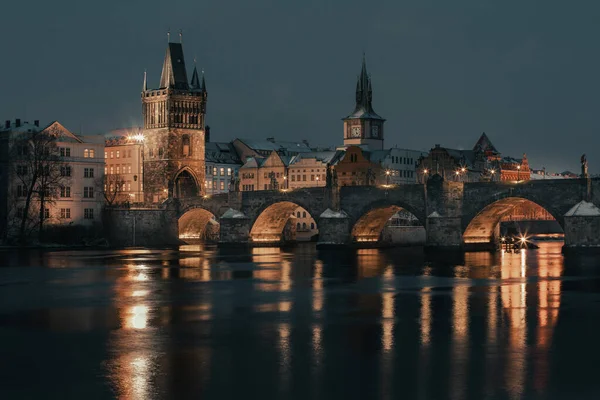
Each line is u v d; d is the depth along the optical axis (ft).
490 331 250.16
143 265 492.95
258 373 201.36
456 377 197.36
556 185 571.28
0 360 215.31
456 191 620.08
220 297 331.98
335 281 393.91
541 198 578.66
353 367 206.59
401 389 188.34
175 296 335.88
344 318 276.21
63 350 226.58
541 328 254.68
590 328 254.47
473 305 304.91
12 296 337.11
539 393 185.06
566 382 192.85
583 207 556.51
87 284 380.99
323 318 276.41
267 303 313.73
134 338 242.58
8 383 193.98
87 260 532.73
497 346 228.63
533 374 199.52
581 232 554.05
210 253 626.64
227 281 394.73
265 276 421.18
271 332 250.98
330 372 202.18
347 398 182.29
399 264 504.02
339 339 239.71
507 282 385.09
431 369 204.44
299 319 274.57
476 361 211.82
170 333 250.16
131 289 360.89
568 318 273.13
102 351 225.15
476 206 611.06
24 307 305.12
